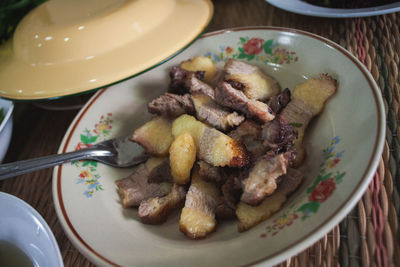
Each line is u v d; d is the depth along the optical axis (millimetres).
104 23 264
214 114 258
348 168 201
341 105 237
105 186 251
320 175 213
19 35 280
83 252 208
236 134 249
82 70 259
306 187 214
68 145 267
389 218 202
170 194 239
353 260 194
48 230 210
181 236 222
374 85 222
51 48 264
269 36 291
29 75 266
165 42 266
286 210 208
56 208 230
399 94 252
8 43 304
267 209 212
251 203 214
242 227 211
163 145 263
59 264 197
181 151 240
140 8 270
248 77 276
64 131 308
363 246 196
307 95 251
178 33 271
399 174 215
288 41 283
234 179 227
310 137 244
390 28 297
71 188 241
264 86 275
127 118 290
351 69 242
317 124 245
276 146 226
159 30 273
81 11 274
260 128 247
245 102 250
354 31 307
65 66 262
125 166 265
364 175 189
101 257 205
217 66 306
